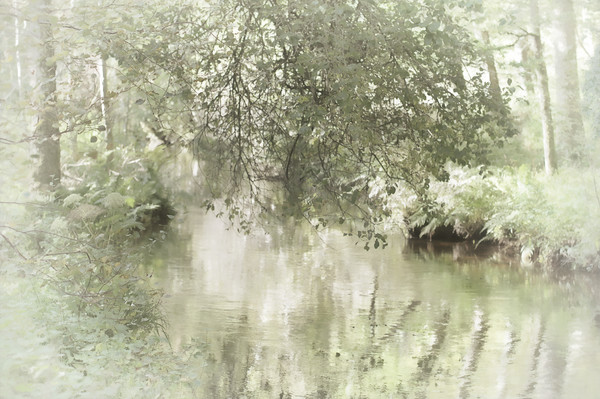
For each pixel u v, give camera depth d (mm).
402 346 9375
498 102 10266
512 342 9539
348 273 14695
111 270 8844
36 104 7887
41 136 8305
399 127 9992
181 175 21984
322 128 9414
